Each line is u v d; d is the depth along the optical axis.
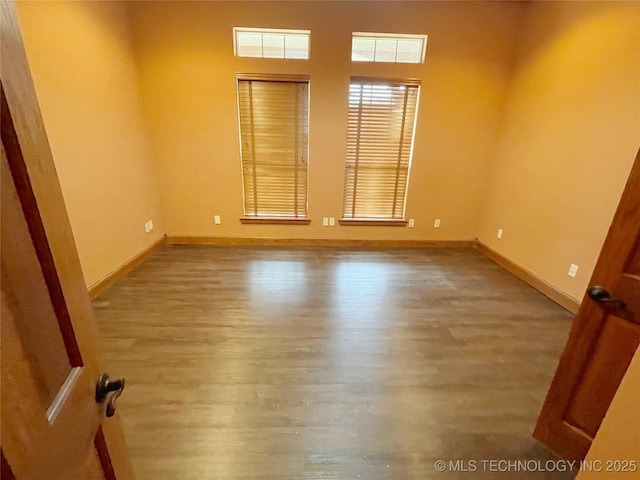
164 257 3.96
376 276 3.57
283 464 1.50
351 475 1.46
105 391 0.72
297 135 4.03
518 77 3.70
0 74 0.43
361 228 4.46
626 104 2.47
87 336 0.66
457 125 4.06
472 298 3.12
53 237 0.55
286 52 3.76
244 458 1.52
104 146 3.11
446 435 1.67
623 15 2.47
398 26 3.64
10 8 0.46
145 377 2.01
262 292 3.13
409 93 3.92
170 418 1.73
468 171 4.26
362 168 4.21
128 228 3.54
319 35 3.63
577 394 1.44
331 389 1.96
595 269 1.32
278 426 1.70
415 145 4.12
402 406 1.84
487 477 1.47
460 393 1.95
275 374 2.06
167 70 3.72
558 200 3.12
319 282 3.38
